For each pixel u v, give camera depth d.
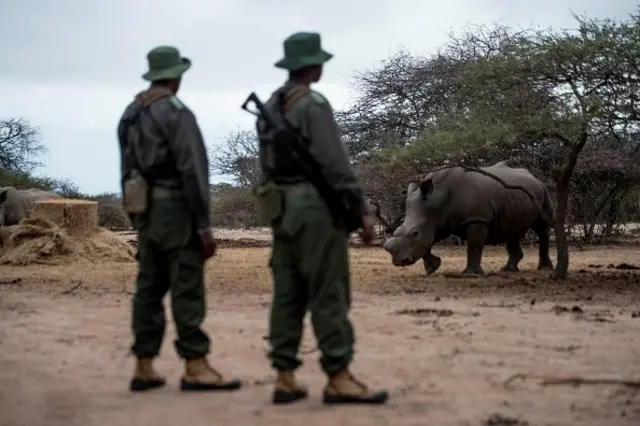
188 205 8.55
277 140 8.03
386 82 37.50
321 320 8.05
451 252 30.56
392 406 8.09
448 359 10.20
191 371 8.73
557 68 18.64
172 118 8.51
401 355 10.43
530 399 8.32
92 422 7.65
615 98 18.30
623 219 38.09
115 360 10.29
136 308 8.77
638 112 18.09
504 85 19.20
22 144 64.88
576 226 38.81
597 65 18.41
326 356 8.11
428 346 10.99
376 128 37.62
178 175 8.53
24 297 16.17
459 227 20.44
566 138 18.70
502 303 15.27
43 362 10.16
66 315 13.82
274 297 8.28
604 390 8.67
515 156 27.91
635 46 18.16
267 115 8.18
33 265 23.06
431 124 27.23
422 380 9.15
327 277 8.03
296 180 8.07
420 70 37.06
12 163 64.38
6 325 12.80
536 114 18.73
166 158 8.51
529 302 15.48
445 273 20.70
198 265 8.63
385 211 33.69
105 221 52.19
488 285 18.38
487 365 9.85
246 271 21.81
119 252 24.39
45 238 23.66
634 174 30.89
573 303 15.37
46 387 8.96
